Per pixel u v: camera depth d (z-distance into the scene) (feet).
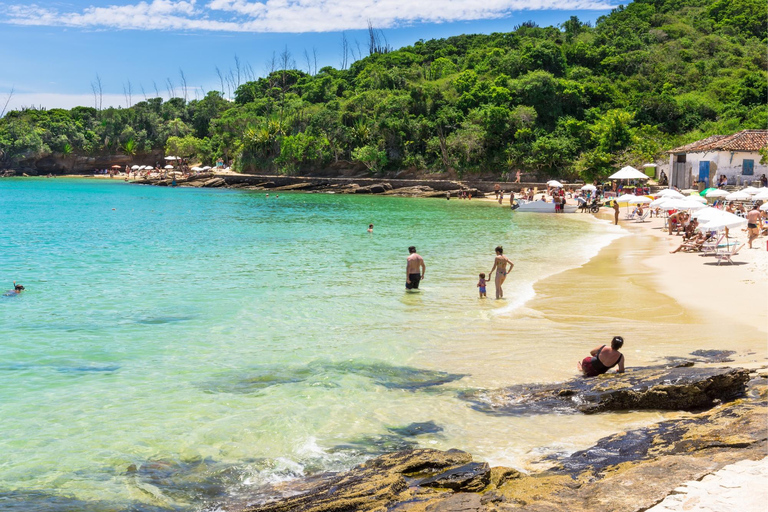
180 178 317.42
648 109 268.82
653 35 361.92
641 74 312.50
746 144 159.63
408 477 25.14
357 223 142.31
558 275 74.90
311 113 319.47
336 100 330.34
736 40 355.77
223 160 364.58
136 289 67.31
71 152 398.21
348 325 52.31
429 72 347.15
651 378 34.99
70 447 29.58
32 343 47.09
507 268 80.12
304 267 82.02
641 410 33.53
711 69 315.17
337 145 291.79
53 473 27.07
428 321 53.36
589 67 326.65
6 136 386.52
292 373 40.29
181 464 27.94
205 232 123.65
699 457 24.06
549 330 49.78
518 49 347.97
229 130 366.02
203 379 39.22
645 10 410.72
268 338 48.57
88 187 298.97
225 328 51.49
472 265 83.30
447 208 188.03
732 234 105.09
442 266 82.58
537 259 87.92
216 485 26.00
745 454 24.02
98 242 108.06
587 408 33.68
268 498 24.73
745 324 49.44
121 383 38.47
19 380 38.99
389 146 281.54
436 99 290.76
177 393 36.73
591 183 232.12
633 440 28.48
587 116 271.28
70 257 90.53
